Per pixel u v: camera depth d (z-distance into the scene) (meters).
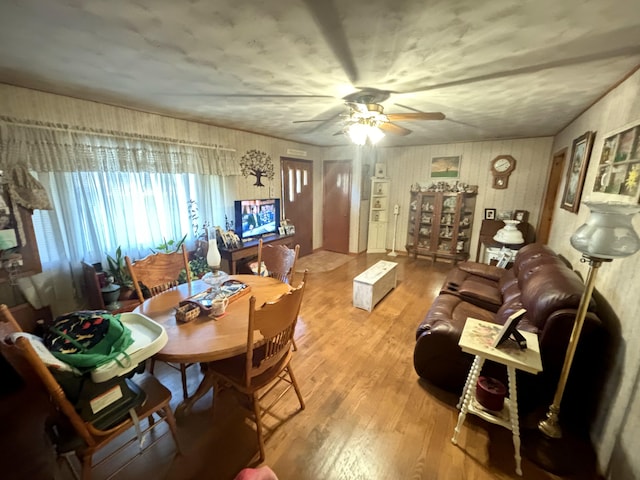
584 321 1.54
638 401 1.27
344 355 2.50
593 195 2.18
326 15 1.21
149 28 1.32
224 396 2.03
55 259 2.48
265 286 2.21
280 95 2.35
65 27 1.31
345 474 1.51
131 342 1.31
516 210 4.55
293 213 5.28
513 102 2.48
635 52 1.51
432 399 2.01
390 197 5.84
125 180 2.91
